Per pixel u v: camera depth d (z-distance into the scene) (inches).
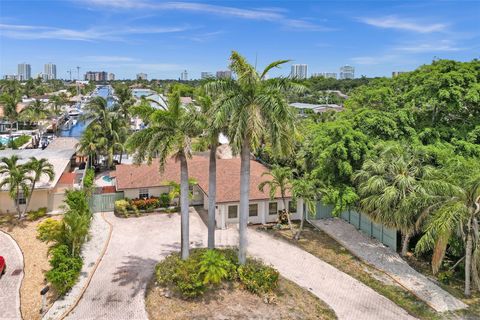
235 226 1277.1
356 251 1101.1
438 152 1061.8
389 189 968.3
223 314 751.1
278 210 1330.0
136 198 1425.9
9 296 810.2
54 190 1368.1
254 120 777.6
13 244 1068.5
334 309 807.7
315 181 1142.3
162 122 834.2
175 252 1038.4
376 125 1229.1
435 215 829.8
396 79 1524.4
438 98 1196.5
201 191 1465.3
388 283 925.8
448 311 806.5
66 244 922.7
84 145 1863.9
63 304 780.0
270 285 846.5
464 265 939.3
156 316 741.3
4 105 2829.7
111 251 1052.5
